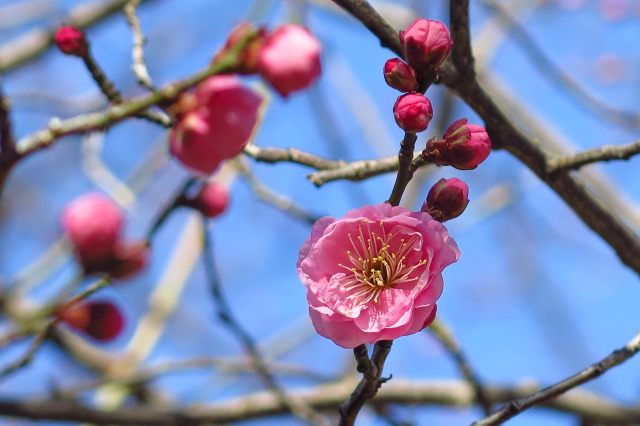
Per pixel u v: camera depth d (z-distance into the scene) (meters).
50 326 0.42
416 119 0.42
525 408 0.44
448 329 0.55
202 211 0.44
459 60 0.48
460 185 0.44
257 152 0.49
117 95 0.44
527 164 0.50
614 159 0.48
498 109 0.49
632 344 0.45
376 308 0.43
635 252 0.50
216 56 0.41
